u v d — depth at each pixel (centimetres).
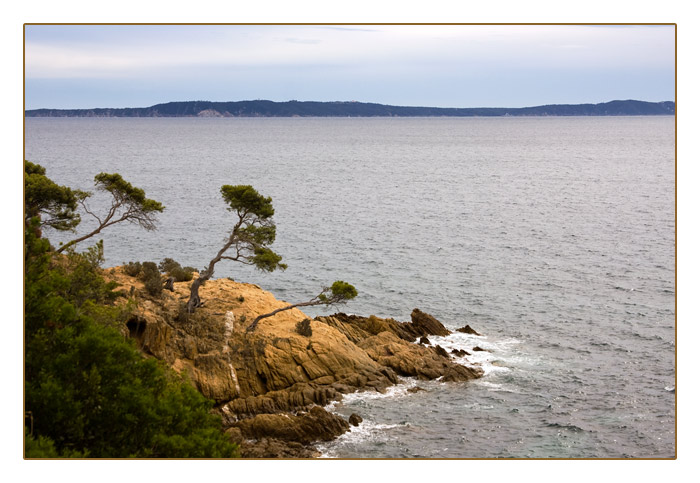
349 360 5497
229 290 5941
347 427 4775
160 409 3244
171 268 6125
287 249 11019
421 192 19238
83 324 3431
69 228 5391
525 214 15250
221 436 3659
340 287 5681
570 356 6412
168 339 4984
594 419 5125
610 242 11938
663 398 5503
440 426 4922
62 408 2869
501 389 5600
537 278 9369
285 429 4588
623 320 7525
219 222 13425
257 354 5216
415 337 6512
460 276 9444
